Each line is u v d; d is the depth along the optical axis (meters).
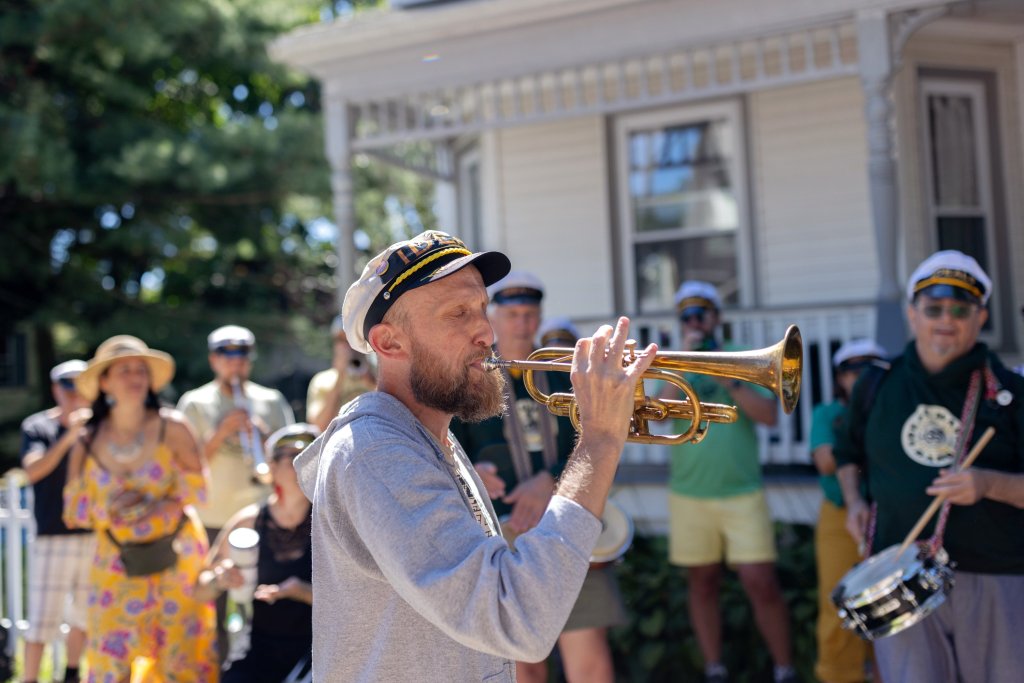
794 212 8.99
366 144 8.84
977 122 8.59
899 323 6.58
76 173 13.88
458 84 8.39
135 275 17.19
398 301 2.12
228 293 18.42
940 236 8.47
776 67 9.05
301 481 2.27
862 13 6.81
